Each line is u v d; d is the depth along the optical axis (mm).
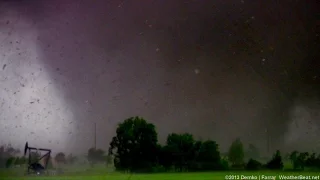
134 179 11281
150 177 11812
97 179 11492
